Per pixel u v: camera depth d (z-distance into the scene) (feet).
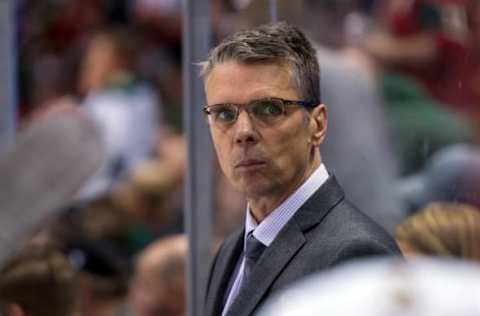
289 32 20.01
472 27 41.04
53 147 19.81
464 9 41.06
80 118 20.38
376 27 40.37
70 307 27.14
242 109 19.61
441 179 34.55
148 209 51.72
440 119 37.60
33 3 63.77
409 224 25.02
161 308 37.19
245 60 19.63
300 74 19.77
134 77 63.05
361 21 39.22
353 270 8.30
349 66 35.53
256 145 19.60
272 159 19.60
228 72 19.72
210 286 22.00
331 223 19.61
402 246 24.73
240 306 19.43
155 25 66.18
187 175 28.02
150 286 37.29
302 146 19.88
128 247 49.90
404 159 36.06
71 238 41.68
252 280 19.51
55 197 19.65
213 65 20.01
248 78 19.60
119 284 39.81
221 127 19.88
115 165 56.39
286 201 19.92
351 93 34.94
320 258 19.04
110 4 67.26
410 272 7.91
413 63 39.93
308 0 32.71
